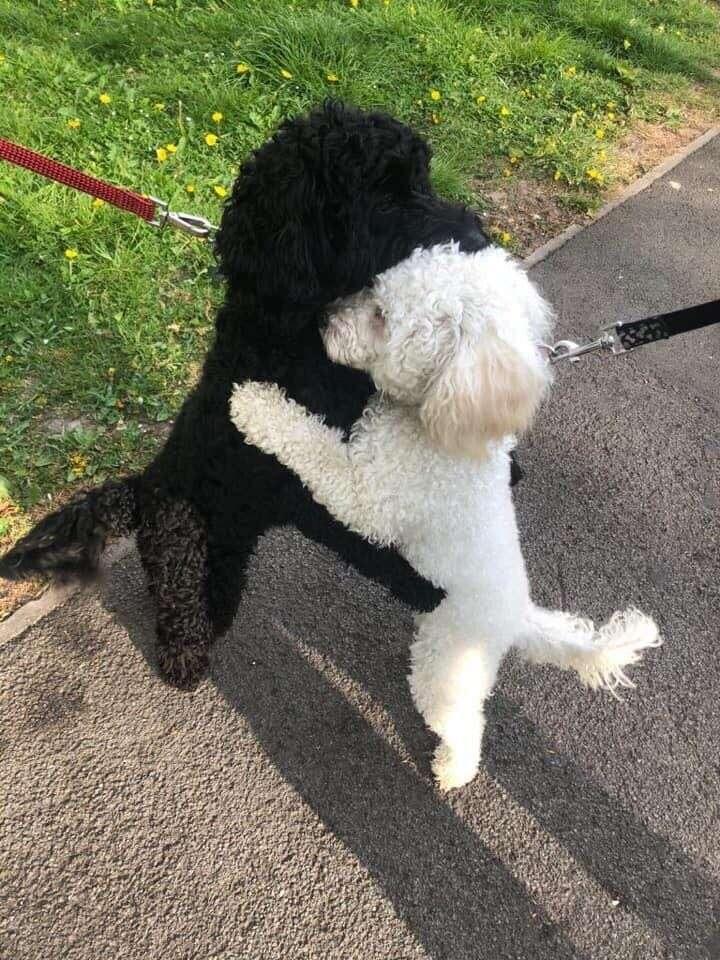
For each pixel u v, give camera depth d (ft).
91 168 12.04
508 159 15.70
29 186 11.34
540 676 8.64
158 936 6.29
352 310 5.37
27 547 6.61
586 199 15.30
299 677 8.08
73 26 15.11
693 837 7.71
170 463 6.34
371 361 5.54
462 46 17.20
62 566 6.77
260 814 7.09
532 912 7.05
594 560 9.88
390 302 5.27
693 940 7.08
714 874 7.50
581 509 10.39
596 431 11.39
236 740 7.50
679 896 7.32
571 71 18.35
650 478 10.92
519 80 17.69
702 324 6.63
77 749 7.10
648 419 11.69
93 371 9.71
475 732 7.13
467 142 15.34
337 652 8.37
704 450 11.43
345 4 17.56
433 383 5.33
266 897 6.66
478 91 16.55
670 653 9.11
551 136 16.39
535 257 13.88
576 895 7.20
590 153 16.35
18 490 8.50
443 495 5.71
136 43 14.75
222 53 15.11
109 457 8.94
